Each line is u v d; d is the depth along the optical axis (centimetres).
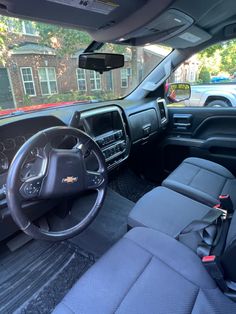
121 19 132
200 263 89
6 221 133
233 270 77
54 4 109
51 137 104
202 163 173
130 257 94
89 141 118
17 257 160
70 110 168
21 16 120
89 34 158
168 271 87
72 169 110
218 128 216
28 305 131
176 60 217
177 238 105
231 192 145
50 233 110
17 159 95
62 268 152
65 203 176
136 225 122
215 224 97
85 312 76
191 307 75
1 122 138
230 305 76
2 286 141
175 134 243
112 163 185
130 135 201
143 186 246
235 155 209
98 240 173
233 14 161
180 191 145
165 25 145
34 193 103
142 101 224
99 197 126
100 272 88
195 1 121
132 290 81
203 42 193
